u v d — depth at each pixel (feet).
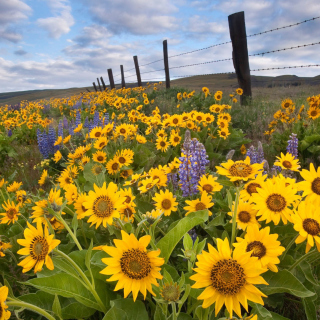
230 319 4.13
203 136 22.22
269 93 51.55
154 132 23.02
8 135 35.83
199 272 4.14
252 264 4.00
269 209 5.74
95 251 6.95
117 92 69.31
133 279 4.37
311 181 6.23
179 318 5.82
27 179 19.83
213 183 9.05
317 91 45.68
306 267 6.63
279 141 20.67
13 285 7.54
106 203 5.85
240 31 38.11
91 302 6.14
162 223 8.40
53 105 70.54
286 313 7.01
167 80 64.59
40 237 4.83
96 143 14.60
